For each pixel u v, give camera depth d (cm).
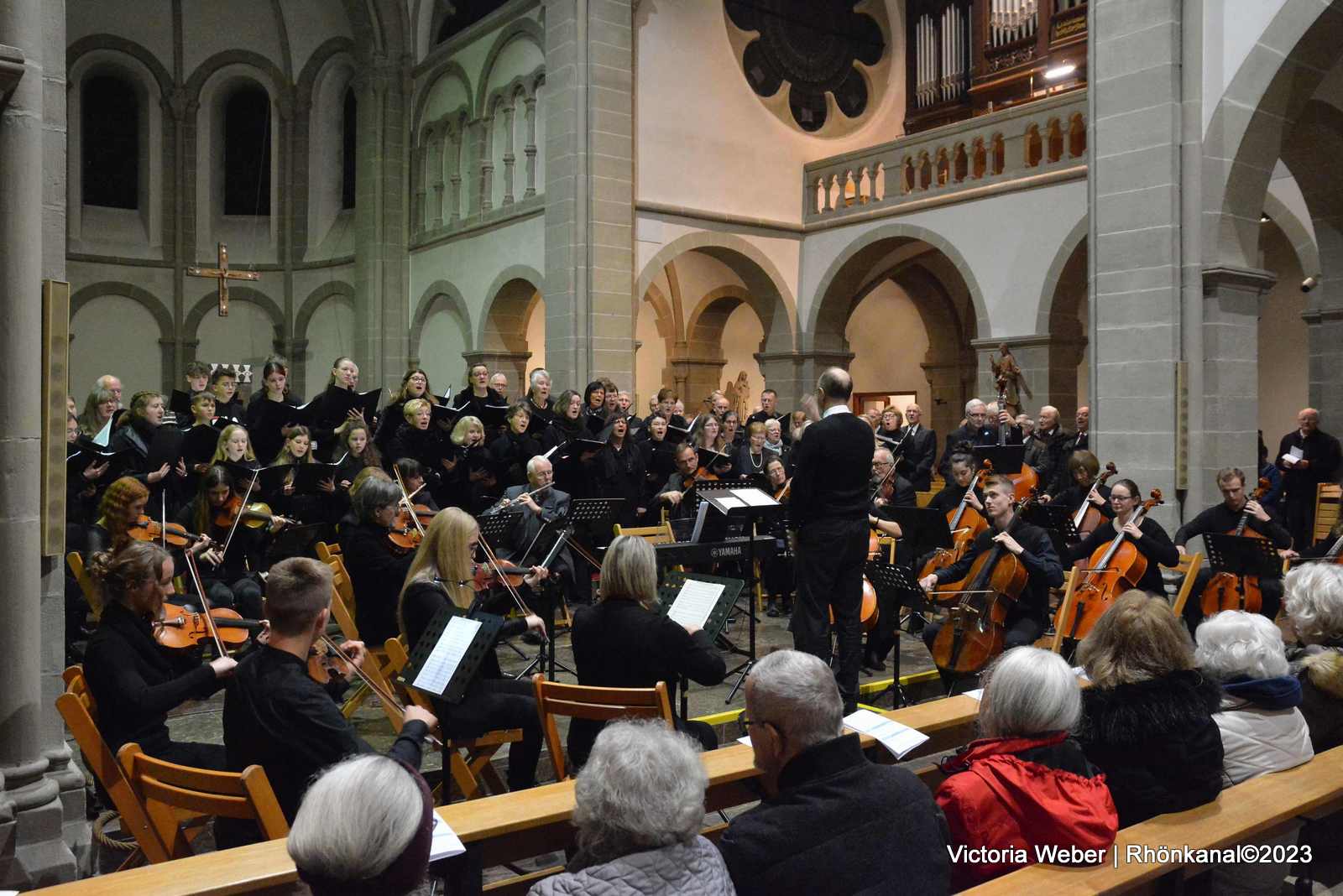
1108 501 773
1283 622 736
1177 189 847
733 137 1571
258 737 331
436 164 1805
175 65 2038
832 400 577
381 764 183
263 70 2084
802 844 240
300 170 2097
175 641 502
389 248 1869
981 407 1081
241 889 262
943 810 286
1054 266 1306
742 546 657
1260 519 752
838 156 1606
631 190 1420
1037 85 1606
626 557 434
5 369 391
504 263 1597
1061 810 278
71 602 673
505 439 926
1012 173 1363
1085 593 672
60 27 425
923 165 1495
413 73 1872
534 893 208
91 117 1992
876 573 605
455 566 470
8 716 393
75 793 415
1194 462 844
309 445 791
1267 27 804
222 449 719
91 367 1978
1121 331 877
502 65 1619
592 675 437
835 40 1723
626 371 1417
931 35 1773
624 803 208
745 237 1578
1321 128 1021
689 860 211
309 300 2077
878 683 678
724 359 1947
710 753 368
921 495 1173
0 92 384
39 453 403
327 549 641
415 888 177
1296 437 1028
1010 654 297
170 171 2044
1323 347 1128
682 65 1510
